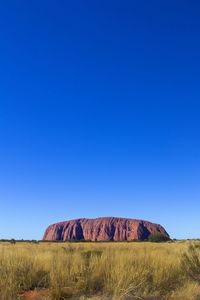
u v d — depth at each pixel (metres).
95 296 11.52
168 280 13.61
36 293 11.52
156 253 17.27
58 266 13.09
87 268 13.48
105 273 13.19
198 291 12.21
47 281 12.88
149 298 11.28
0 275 11.45
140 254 16.25
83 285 12.20
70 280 12.41
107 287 11.98
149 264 14.85
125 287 11.67
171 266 15.12
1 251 15.81
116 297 10.94
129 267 13.34
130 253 16.41
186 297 11.51
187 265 15.30
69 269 13.36
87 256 17.11
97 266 13.73
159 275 13.38
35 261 14.08
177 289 12.66
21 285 12.30
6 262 13.34
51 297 11.10
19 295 10.58
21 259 14.09
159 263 15.01
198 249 17.69
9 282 10.89
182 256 16.48
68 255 15.61
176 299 11.38
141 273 13.08
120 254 15.91
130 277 12.45
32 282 12.57
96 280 12.80
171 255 18.05
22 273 12.74
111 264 13.87
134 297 11.09
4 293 10.02
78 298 11.23
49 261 14.48
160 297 11.42
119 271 12.69
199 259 16.22
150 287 12.54
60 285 11.73
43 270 13.59
